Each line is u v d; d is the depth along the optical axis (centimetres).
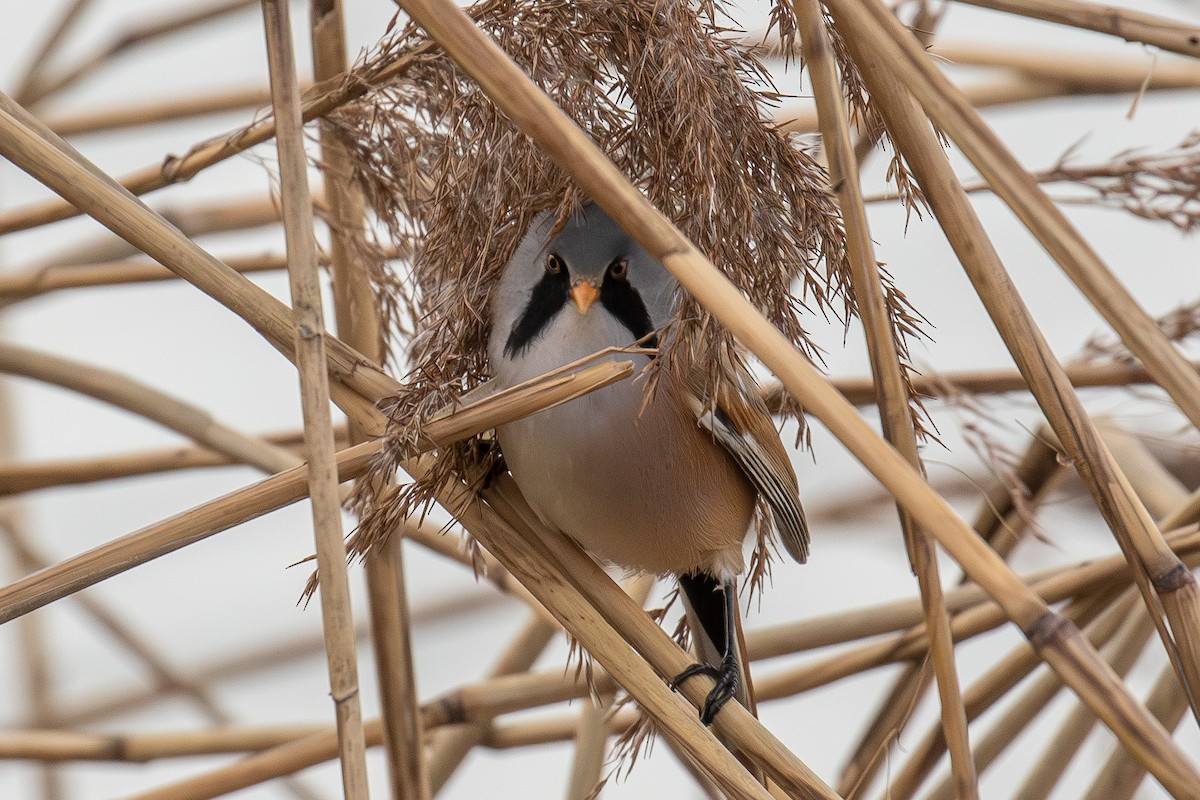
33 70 877
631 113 484
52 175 455
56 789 870
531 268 556
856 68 464
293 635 1060
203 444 692
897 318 467
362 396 500
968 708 619
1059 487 895
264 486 437
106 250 878
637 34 461
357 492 479
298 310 403
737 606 594
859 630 664
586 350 544
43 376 680
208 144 575
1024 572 691
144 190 585
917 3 642
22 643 917
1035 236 376
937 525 348
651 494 559
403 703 571
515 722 707
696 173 453
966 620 636
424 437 466
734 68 462
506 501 536
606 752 677
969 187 664
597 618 480
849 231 433
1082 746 662
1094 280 368
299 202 403
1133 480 809
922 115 426
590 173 363
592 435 536
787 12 467
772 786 493
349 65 562
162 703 988
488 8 480
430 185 562
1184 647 393
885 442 352
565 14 471
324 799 865
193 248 461
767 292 475
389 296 572
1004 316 417
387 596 568
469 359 557
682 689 498
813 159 473
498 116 488
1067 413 411
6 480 700
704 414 532
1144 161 578
